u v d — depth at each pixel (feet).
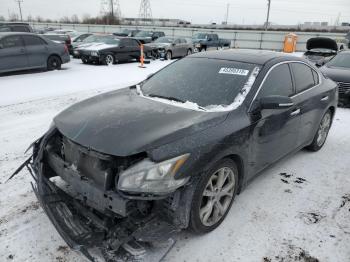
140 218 8.30
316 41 47.62
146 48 56.90
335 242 9.66
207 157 8.59
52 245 9.07
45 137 10.16
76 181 8.74
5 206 10.73
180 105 10.48
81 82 33.32
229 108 10.18
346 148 17.10
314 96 14.07
